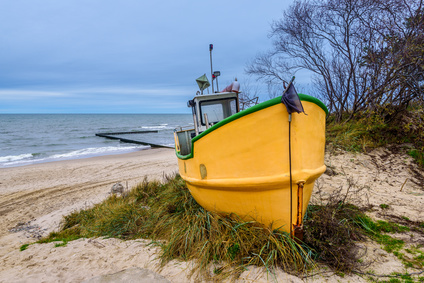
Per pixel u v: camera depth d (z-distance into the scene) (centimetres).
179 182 657
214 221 362
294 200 315
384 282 274
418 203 473
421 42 733
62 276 326
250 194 329
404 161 668
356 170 660
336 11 879
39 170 1298
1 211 763
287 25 998
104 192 874
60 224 619
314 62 969
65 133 3953
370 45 826
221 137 333
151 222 479
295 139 296
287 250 311
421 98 695
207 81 540
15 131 4309
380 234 375
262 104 295
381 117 803
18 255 411
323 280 281
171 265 334
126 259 362
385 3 809
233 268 304
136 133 3794
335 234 326
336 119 983
